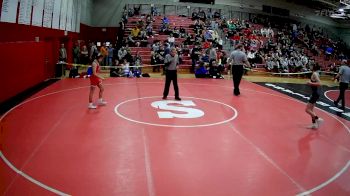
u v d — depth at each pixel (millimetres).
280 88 15664
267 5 34438
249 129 7898
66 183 4668
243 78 19281
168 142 6660
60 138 6652
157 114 8961
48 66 14930
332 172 5480
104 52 20609
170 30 24297
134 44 22281
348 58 32562
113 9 28891
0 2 10133
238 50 12453
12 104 9594
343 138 7609
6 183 4605
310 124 8719
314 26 38750
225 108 10164
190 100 11188
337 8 31953
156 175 5059
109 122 7984
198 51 20672
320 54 31188
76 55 20172
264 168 5512
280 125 8438
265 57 23531
